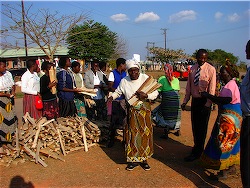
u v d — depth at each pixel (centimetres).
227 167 412
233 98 393
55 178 425
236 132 394
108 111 661
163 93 614
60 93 595
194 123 485
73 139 548
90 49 2978
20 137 519
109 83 580
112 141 575
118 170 454
